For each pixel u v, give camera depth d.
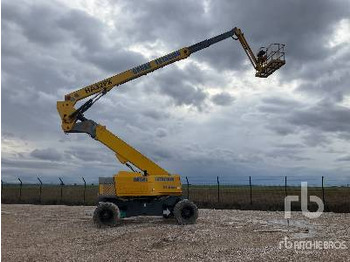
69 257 10.61
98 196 17.05
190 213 16.86
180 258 10.30
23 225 17.50
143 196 17.05
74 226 17.03
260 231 14.79
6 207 28.31
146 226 16.44
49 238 13.87
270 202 29.17
